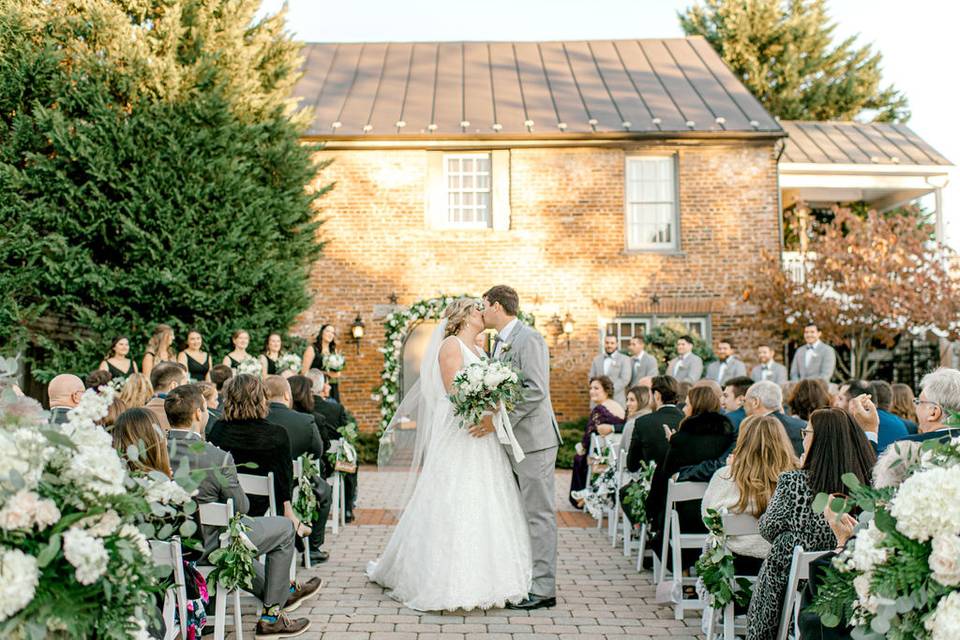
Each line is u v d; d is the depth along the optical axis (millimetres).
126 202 10406
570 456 12969
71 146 10031
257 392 5191
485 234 14992
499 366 5211
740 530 4535
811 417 4051
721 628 4711
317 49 18453
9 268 9906
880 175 16672
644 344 14125
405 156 15078
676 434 5707
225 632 4883
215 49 11648
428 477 5551
